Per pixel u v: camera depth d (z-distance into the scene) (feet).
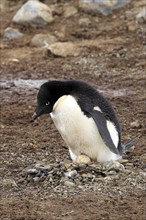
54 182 51.31
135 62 90.94
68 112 53.98
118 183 50.83
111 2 107.04
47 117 72.38
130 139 63.21
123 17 105.19
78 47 97.14
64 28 104.58
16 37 104.22
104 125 52.95
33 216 44.83
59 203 47.32
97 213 45.27
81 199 47.91
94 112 53.62
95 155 55.36
